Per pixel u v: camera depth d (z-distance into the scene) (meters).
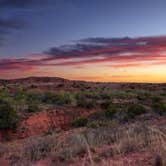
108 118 23.98
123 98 44.91
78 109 33.66
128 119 21.25
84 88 72.81
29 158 9.17
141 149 7.98
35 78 118.69
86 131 13.03
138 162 6.87
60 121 29.97
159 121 14.03
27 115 28.55
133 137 9.29
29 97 39.34
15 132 24.59
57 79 118.25
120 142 8.70
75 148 8.97
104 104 35.03
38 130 26.80
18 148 11.53
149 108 24.89
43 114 29.83
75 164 7.65
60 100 36.47
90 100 37.94
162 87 79.06
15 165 8.61
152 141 8.39
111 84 98.81
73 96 40.25
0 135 23.44
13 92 49.50
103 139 10.27
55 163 8.07
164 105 24.30
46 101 37.78
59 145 10.09
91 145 9.14
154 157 6.93
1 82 109.19
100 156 7.95
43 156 9.27
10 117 24.41
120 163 6.95
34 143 11.22
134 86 87.00
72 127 24.86
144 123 13.04
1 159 9.74
